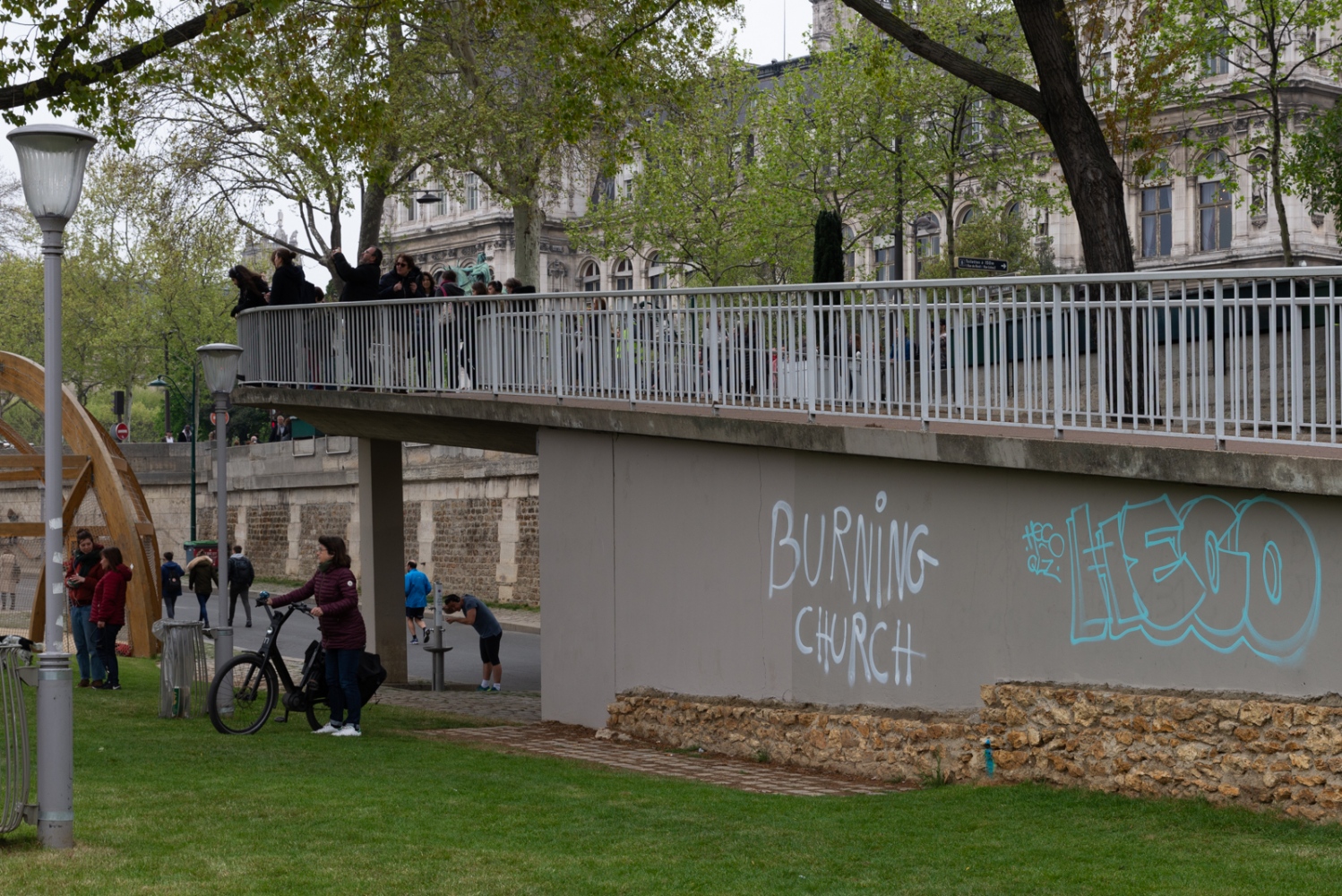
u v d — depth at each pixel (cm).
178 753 1148
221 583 1452
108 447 2441
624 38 2028
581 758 1266
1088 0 1853
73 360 7500
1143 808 924
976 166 3862
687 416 1361
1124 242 1557
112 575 1675
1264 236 4994
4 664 748
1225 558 953
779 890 699
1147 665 997
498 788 1009
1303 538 910
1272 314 923
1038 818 910
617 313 1452
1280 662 920
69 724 752
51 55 1593
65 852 727
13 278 7175
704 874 730
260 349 2002
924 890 702
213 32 1688
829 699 1238
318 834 804
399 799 936
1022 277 1068
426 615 3650
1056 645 1056
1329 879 718
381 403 1755
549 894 675
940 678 1143
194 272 6444
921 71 3588
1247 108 4766
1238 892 693
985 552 1109
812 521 1256
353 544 4500
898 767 1130
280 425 5259
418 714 1655
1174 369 1001
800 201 3981
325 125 1927
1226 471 935
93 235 6975
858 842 829
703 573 1367
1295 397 912
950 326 1132
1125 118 1984
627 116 2606
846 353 1224
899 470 1180
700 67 2664
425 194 3294
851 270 5569
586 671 1505
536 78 2689
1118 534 1016
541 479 1559
